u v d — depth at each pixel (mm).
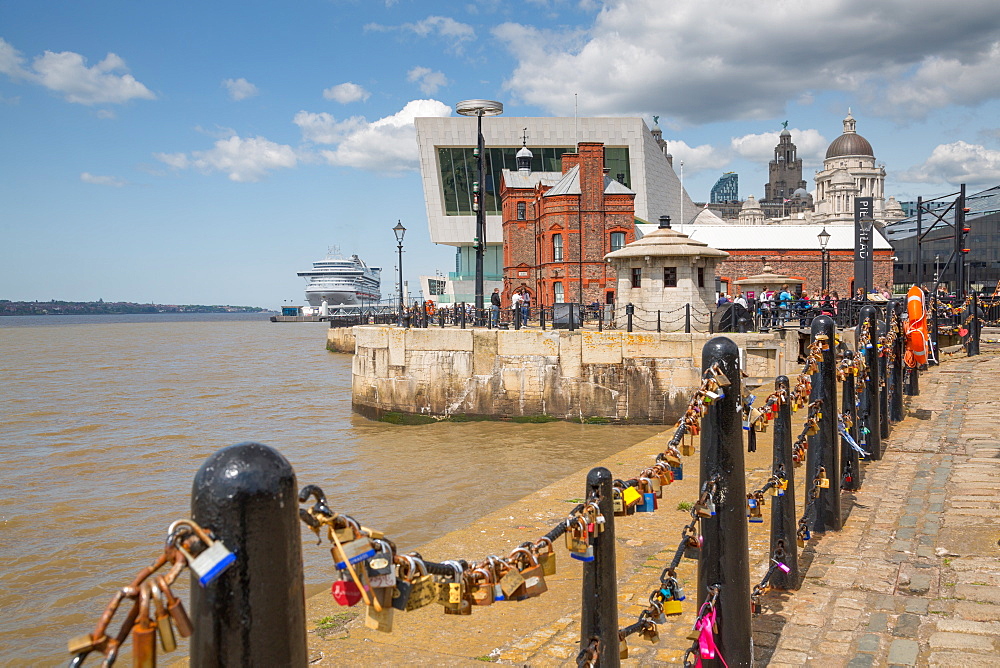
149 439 24484
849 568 6363
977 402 14125
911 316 14531
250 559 1860
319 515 2221
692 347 24531
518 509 9156
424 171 74312
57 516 15305
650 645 5172
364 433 25078
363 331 28312
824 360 7141
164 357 68500
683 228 58688
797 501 8750
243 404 33062
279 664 1909
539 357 25734
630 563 6996
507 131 74875
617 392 25062
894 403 12703
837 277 56531
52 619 10273
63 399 35531
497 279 72125
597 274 44812
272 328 178750
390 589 2359
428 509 15273
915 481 9070
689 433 4078
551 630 5598
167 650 1747
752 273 56344
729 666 4230
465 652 5211
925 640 4961
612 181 46094
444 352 26516
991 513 7652
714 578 4238
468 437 23750
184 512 15633
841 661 4719
